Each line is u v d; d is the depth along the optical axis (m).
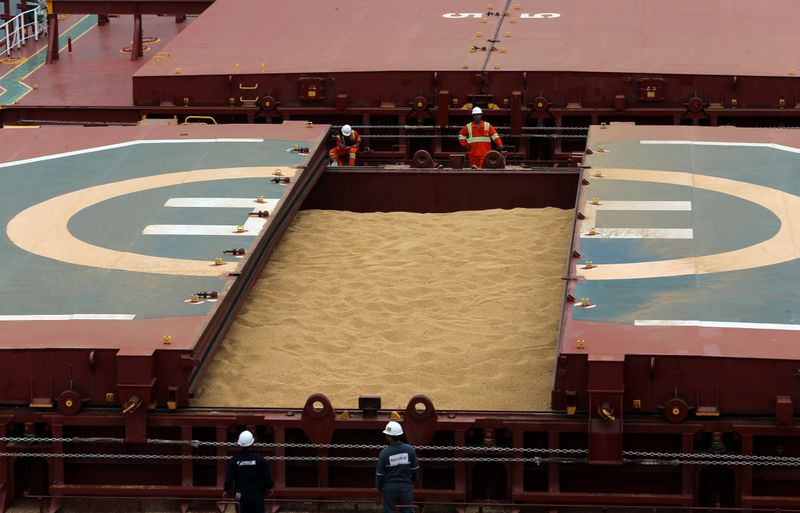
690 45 41.97
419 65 40.25
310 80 40.06
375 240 33.12
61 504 24.64
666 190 31.58
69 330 25.33
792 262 27.73
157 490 24.50
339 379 26.45
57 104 42.03
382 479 22.55
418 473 22.86
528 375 26.50
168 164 34.09
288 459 24.27
